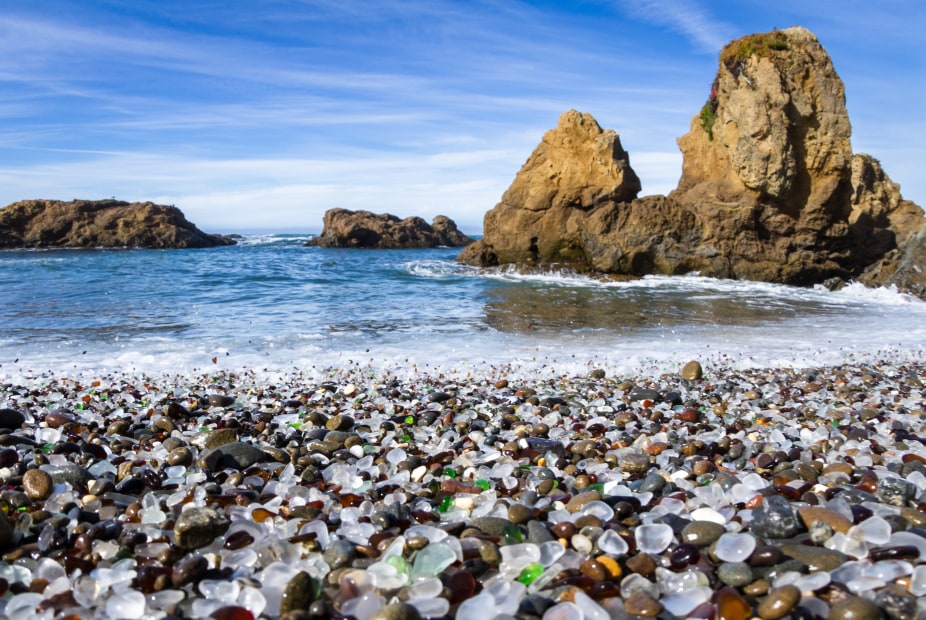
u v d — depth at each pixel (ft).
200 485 13.23
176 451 15.17
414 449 16.63
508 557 9.70
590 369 30.40
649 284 78.69
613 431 18.39
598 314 51.90
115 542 10.34
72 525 10.93
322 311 52.54
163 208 199.72
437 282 80.38
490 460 15.42
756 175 82.69
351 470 14.38
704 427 19.11
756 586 8.78
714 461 15.74
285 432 18.86
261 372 29.25
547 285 76.69
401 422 20.20
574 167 91.30
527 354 34.09
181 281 79.25
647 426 19.21
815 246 85.66
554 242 93.45
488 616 7.97
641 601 8.49
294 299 61.72
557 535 10.49
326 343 37.09
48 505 12.04
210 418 20.11
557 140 92.58
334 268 103.14
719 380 27.94
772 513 10.48
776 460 15.11
